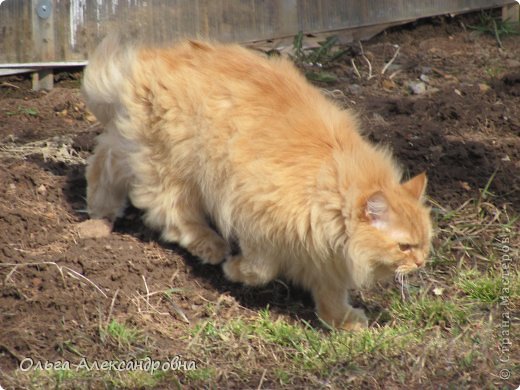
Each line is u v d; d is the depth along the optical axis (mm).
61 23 10969
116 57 7711
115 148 7750
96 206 8062
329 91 10719
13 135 9586
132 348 6707
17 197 8234
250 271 7160
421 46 12484
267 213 6719
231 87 7012
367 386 6328
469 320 7195
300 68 11461
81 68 11281
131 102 7375
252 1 11898
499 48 12445
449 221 8430
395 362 6559
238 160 6781
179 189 7422
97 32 11133
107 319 6953
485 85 11070
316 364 6559
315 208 6590
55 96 10719
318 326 7320
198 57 7379
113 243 7754
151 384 6340
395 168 7359
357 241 6531
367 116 10016
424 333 7035
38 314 6914
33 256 7434
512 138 9867
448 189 8781
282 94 7059
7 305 6949
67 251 7562
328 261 6816
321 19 12391
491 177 8828
